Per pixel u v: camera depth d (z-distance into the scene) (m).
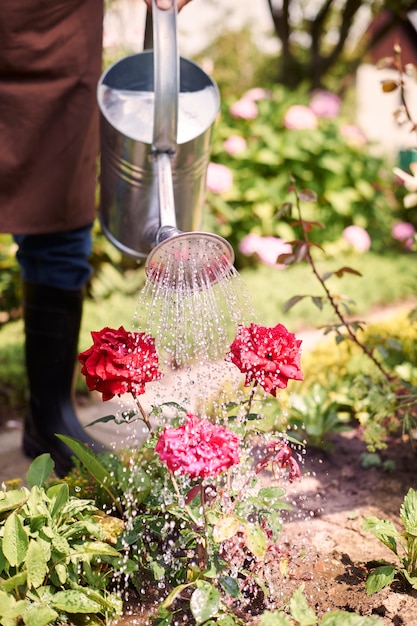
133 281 4.85
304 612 1.62
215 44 9.29
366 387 2.87
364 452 2.77
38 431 2.72
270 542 1.88
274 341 1.74
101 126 2.25
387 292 5.10
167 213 1.95
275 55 9.52
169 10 2.00
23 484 2.59
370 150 6.95
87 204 2.55
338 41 7.77
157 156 2.11
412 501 1.98
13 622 1.59
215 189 5.68
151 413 1.86
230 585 1.69
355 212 6.38
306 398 2.91
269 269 5.54
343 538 2.19
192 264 1.78
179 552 1.95
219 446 1.54
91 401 3.48
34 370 2.69
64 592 1.69
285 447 1.87
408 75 2.79
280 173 6.17
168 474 1.90
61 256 2.60
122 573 1.86
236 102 6.42
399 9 7.33
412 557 1.92
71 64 2.31
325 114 6.67
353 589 1.92
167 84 1.95
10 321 4.60
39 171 2.36
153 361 1.74
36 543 1.66
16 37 2.21
